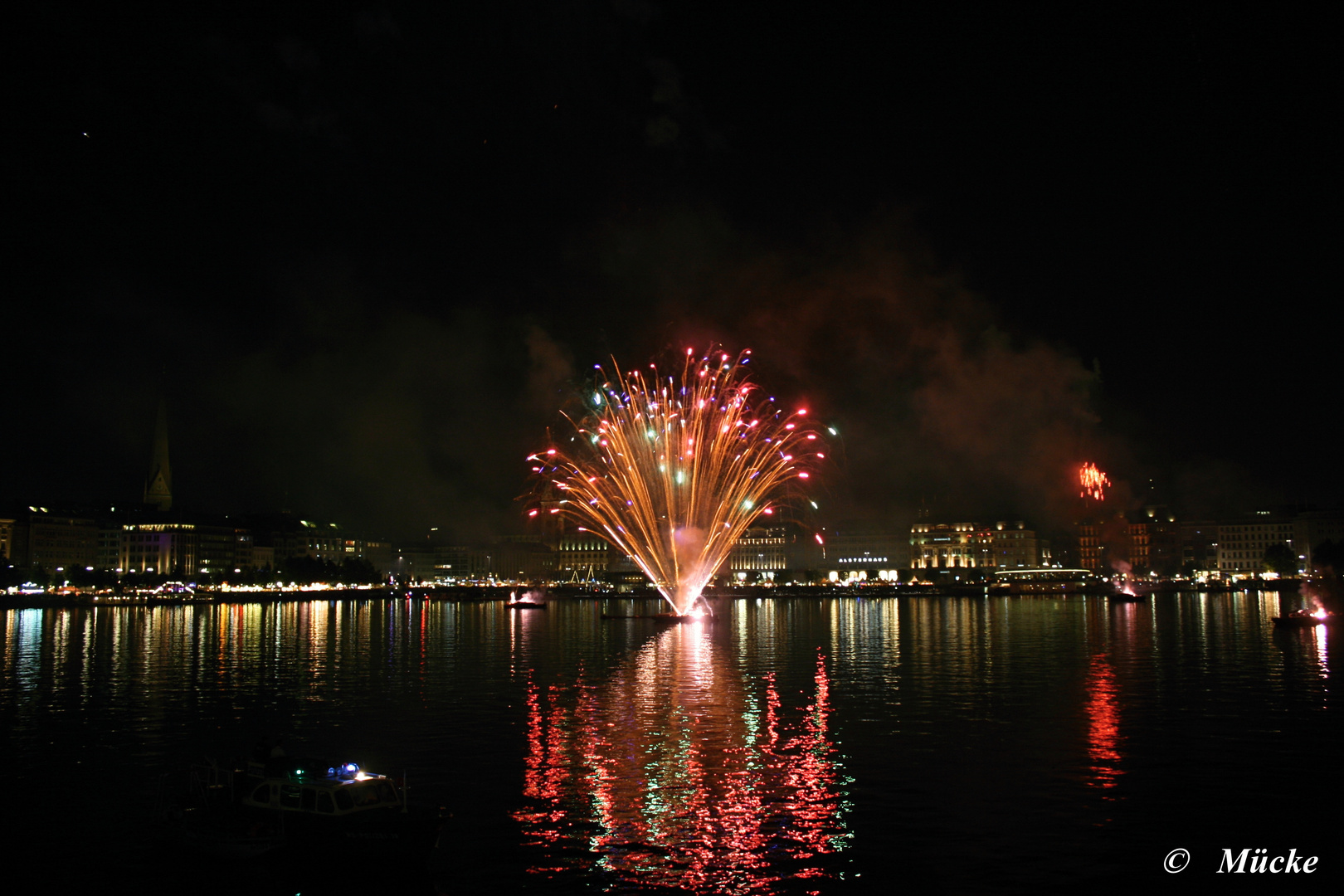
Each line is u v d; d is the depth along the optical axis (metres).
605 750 43.50
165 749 44.44
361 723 50.44
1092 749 42.75
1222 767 39.28
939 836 31.42
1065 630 116.56
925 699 57.38
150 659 86.00
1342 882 27.69
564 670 75.50
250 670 76.62
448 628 134.00
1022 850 30.12
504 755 42.59
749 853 30.16
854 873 28.50
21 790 37.44
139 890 28.02
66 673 74.19
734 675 70.38
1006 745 43.81
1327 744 43.28
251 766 32.09
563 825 32.72
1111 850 30.09
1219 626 117.19
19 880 28.69
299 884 28.61
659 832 32.06
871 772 39.19
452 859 29.83
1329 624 113.62
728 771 39.53
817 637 108.75
